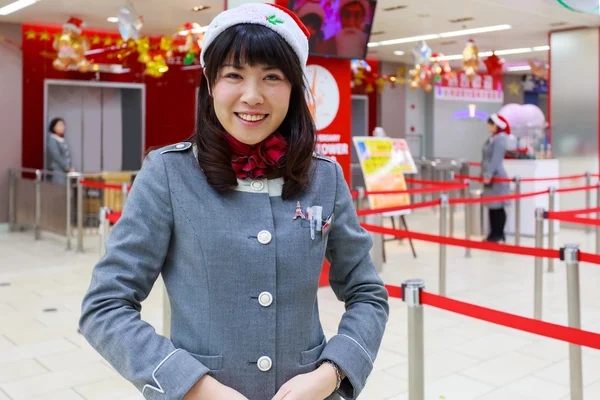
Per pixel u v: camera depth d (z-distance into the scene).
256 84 1.15
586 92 9.72
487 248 3.49
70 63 8.36
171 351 1.07
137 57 10.72
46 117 9.94
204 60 1.19
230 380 1.11
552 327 2.09
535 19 9.09
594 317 4.70
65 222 7.57
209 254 1.12
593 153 9.66
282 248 1.15
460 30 10.09
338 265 1.33
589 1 7.57
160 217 1.14
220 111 1.17
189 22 8.49
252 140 1.17
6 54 9.01
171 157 1.19
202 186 1.16
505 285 5.76
